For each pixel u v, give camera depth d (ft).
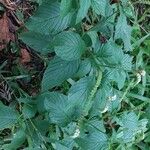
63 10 0.98
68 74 1.08
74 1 1.01
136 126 1.31
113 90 1.28
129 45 1.24
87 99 1.13
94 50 1.10
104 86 1.15
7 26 1.27
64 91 1.29
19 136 1.15
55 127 1.25
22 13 1.29
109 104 1.23
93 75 1.10
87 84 1.10
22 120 1.15
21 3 1.29
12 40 1.28
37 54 1.30
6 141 1.23
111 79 1.16
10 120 1.09
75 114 1.13
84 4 0.98
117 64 1.14
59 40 1.02
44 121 1.16
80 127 1.17
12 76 1.27
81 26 1.22
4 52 1.27
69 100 1.10
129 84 1.34
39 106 1.15
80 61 1.08
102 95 1.15
